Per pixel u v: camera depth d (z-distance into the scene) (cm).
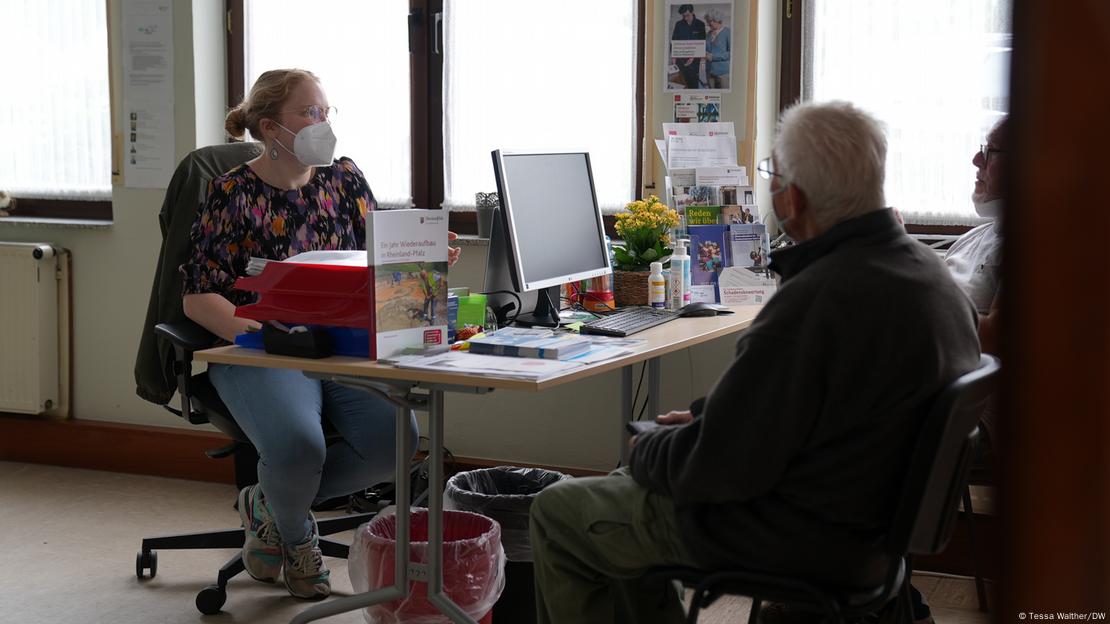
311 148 269
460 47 385
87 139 423
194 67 395
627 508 188
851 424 160
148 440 412
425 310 217
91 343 421
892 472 164
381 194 403
